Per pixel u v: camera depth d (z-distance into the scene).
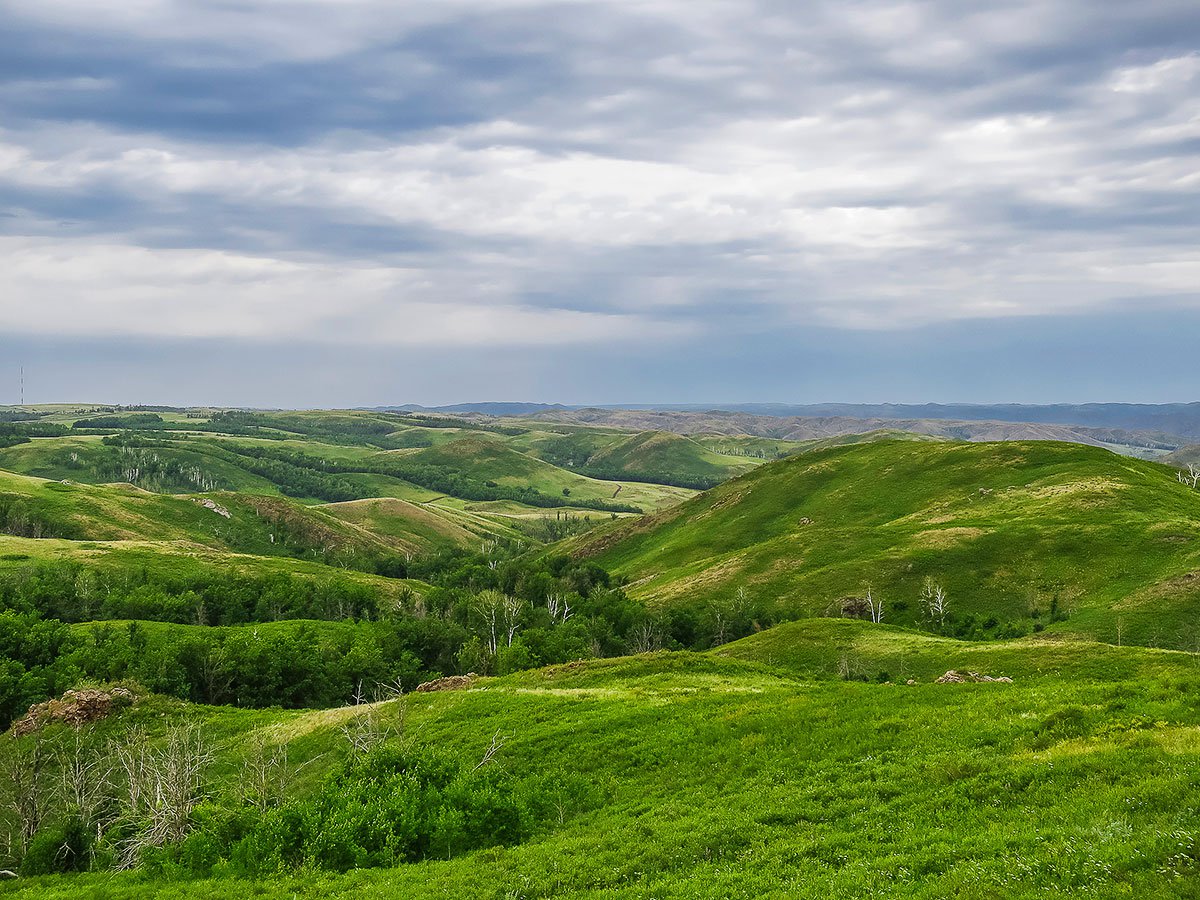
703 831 26.44
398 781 34.53
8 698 73.38
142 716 65.50
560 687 59.97
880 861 20.39
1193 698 27.81
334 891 27.19
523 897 24.16
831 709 37.81
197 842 34.09
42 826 44.97
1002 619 117.94
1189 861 15.82
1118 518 137.38
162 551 189.12
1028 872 17.41
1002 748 27.66
